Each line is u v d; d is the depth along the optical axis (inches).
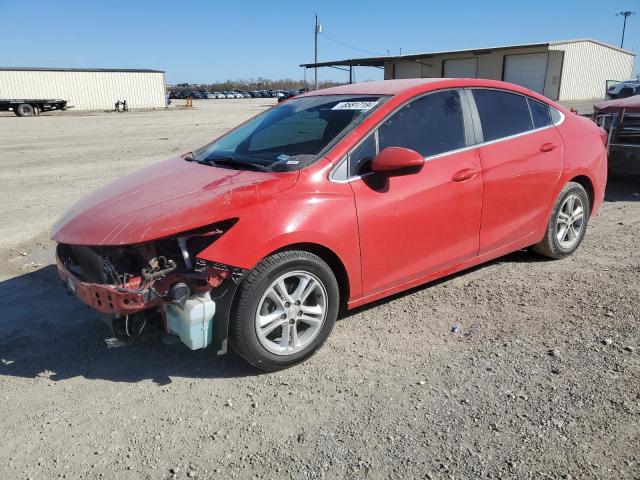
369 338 149.4
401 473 99.4
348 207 137.7
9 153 576.1
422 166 148.5
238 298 124.3
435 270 161.6
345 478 98.8
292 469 101.6
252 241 123.6
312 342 137.7
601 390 121.5
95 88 1919.3
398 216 146.6
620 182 349.7
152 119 1216.8
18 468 104.5
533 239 189.6
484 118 171.0
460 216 161.3
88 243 123.3
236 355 144.1
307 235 130.3
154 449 108.7
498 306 166.4
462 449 104.9
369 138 145.9
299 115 168.7
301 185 134.1
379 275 147.9
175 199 130.6
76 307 175.8
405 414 116.2
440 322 157.4
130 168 459.8
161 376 135.1
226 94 3326.8
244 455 106.0
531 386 124.2
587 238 231.6
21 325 164.2
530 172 179.2
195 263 125.5
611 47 1489.9
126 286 121.2
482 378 128.3
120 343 129.2
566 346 141.2
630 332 146.8
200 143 644.7
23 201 334.0
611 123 307.7
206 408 121.3
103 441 111.5
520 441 106.3
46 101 1569.9
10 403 125.5
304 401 122.4
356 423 114.0
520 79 1429.6
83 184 388.8
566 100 1414.9
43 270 210.5
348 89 175.2
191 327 120.3
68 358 144.9
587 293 173.2
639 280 181.6
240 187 130.0
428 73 1622.8
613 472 97.4
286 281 133.8
